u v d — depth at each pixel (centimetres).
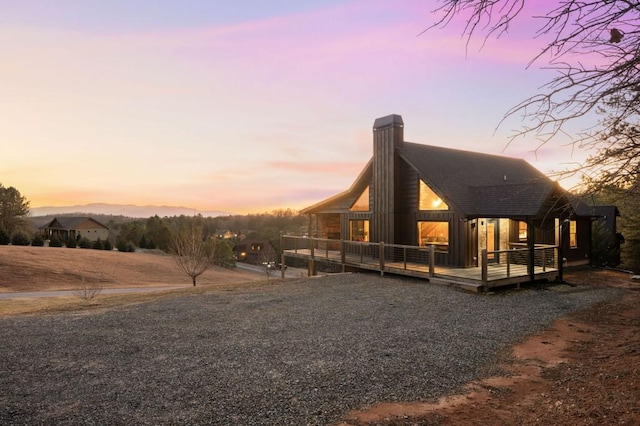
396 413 457
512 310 1025
